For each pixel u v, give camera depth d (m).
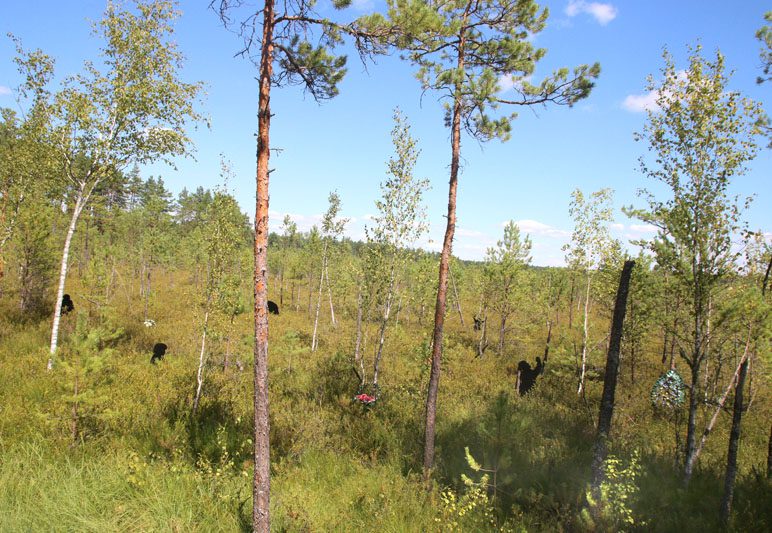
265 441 5.52
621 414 13.91
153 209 27.08
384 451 10.14
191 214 66.88
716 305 8.25
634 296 13.75
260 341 5.56
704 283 8.11
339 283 27.84
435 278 22.89
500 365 20.77
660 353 22.05
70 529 5.16
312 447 9.64
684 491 7.97
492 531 6.66
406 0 6.34
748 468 10.40
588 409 14.38
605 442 6.91
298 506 6.62
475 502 7.05
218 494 6.76
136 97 13.54
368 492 7.68
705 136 7.83
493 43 8.79
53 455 7.07
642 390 16.52
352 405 13.00
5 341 14.83
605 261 15.94
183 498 6.28
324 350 21.48
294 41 6.49
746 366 7.53
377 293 14.99
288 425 10.80
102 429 8.57
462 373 18.48
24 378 11.30
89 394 7.81
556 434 11.37
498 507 7.32
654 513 7.11
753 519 7.05
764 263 8.77
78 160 14.14
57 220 22.58
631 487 6.89
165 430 9.13
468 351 22.66
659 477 8.86
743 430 13.30
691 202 8.09
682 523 6.98
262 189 5.62
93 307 20.44
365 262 15.32
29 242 18.70
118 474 6.62
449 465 9.28
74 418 7.79
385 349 21.66
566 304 24.39
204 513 6.06
